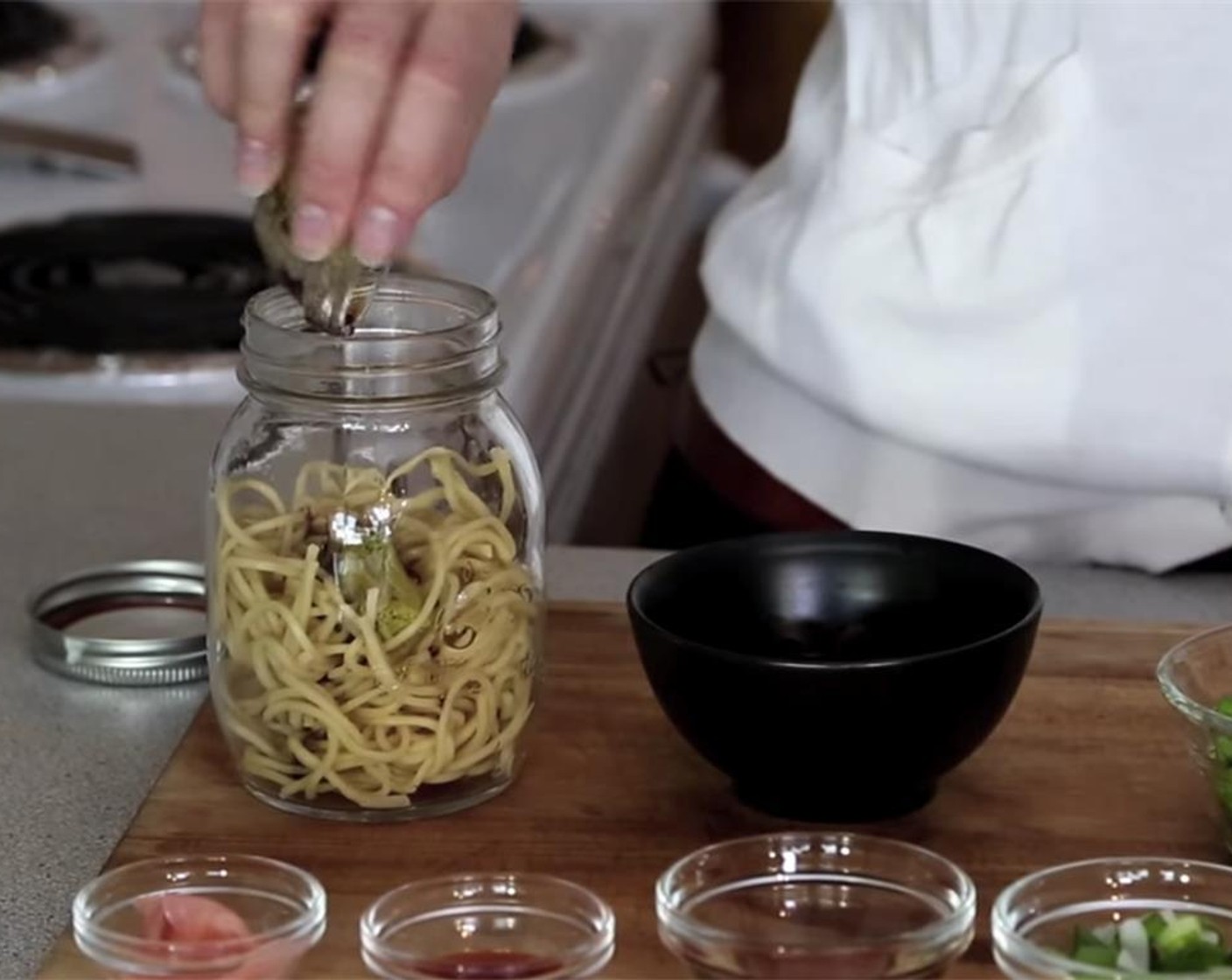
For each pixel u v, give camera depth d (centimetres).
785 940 77
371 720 91
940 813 92
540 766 97
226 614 92
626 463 171
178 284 158
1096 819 92
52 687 108
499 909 79
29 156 179
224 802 93
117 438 140
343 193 88
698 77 212
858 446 130
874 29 129
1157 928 75
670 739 99
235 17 90
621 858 89
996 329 122
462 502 93
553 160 177
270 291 95
